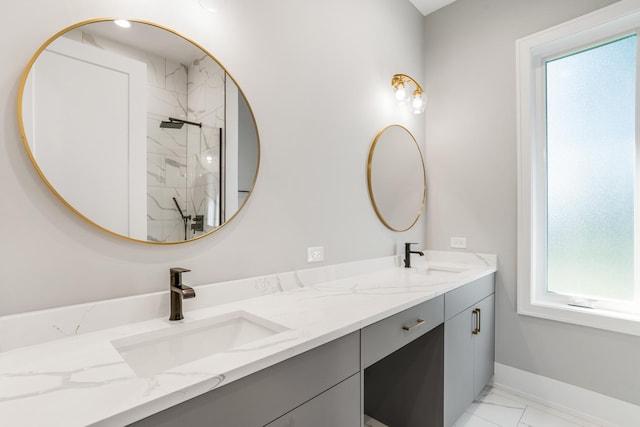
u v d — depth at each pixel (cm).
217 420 74
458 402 178
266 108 150
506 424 183
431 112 262
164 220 117
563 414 194
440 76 257
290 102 161
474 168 238
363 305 131
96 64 103
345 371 107
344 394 107
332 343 103
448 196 251
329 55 182
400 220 234
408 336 138
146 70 114
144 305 111
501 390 221
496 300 226
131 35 111
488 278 216
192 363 77
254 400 81
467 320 188
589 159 200
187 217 123
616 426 179
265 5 151
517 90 215
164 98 118
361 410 114
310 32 172
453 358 173
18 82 90
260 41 149
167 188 118
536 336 209
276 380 86
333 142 184
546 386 204
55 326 94
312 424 96
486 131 232
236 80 139
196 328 111
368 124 209
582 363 192
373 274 203
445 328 165
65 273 97
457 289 178
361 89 204
